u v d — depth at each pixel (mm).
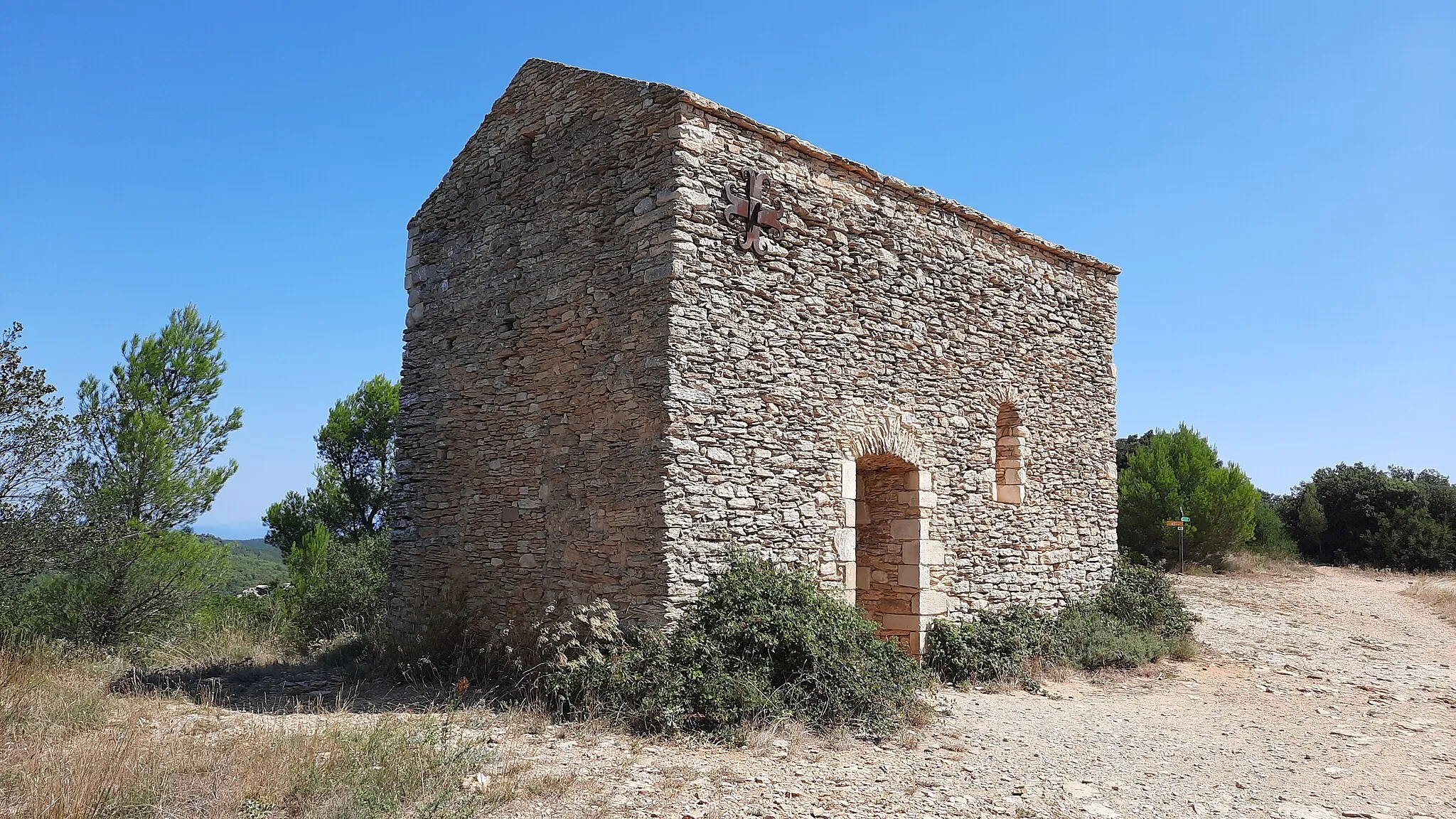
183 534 12891
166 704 7676
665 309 7797
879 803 5367
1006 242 11305
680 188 7922
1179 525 21312
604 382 8320
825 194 9219
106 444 12781
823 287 9047
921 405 9867
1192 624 12492
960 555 10078
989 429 10695
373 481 19781
